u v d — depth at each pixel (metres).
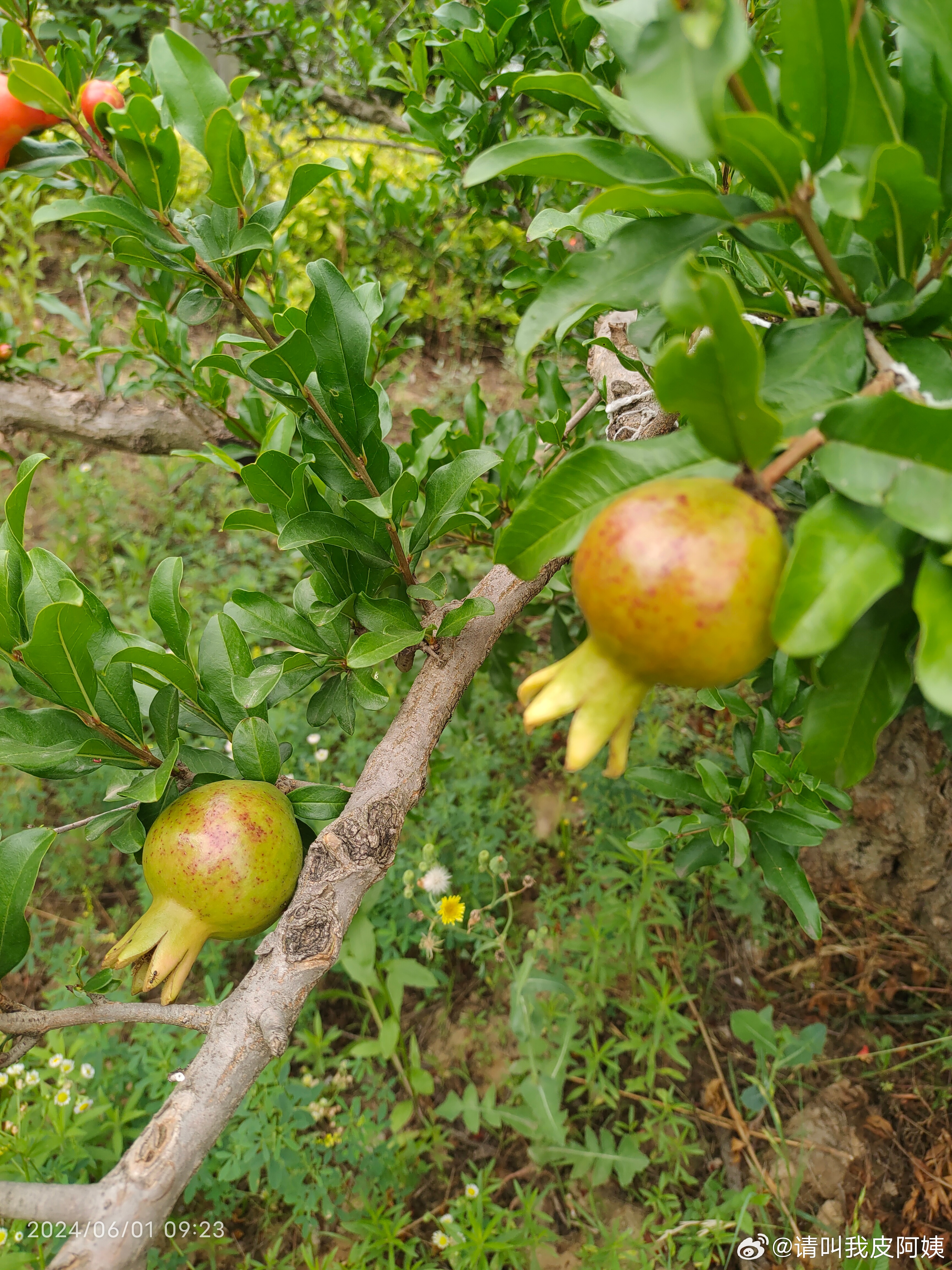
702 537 0.69
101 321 3.29
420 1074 2.74
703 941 3.38
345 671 1.58
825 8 0.75
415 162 5.92
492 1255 2.56
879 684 0.91
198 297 1.58
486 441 2.78
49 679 1.24
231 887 1.17
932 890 3.05
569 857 3.45
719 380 0.69
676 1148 2.68
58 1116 2.40
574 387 3.79
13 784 3.66
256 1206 2.76
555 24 2.03
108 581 4.56
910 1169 2.80
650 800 3.47
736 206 0.84
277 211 1.50
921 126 0.87
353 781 3.57
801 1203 2.75
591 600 0.73
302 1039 2.95
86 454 5.22
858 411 0.73
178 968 1.17
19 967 3.25
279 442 1.81
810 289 1.17
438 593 1.49
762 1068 2.89
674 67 0.60
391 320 2.66
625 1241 2.51
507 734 3.90
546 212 1.44
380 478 1.46
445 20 2.27
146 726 1.54
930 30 0.84
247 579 4.43
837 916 3.44
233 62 4.91
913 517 0.70
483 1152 2.90
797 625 0.69
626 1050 2.89
